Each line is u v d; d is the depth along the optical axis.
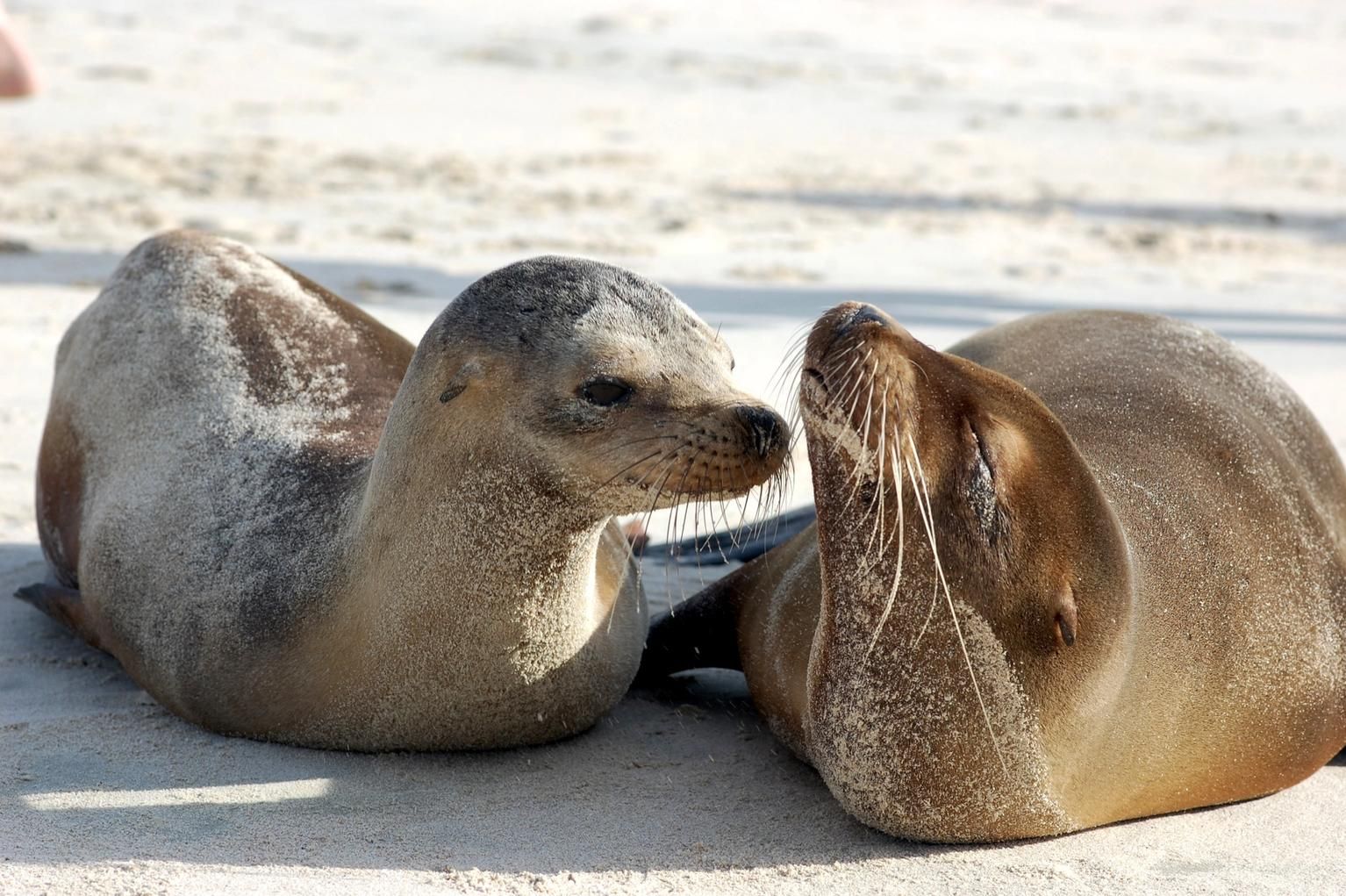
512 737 11.16
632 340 10.38
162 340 13.14
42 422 18.94
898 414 9.02
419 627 10.53
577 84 63.50
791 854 9.68
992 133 57.22
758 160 48.66
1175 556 10.43
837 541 9.55
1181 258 35.75
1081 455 9.78
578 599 10.80
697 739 11.77
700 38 82.69
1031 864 9.57
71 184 36.66
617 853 9.60
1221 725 10.31
